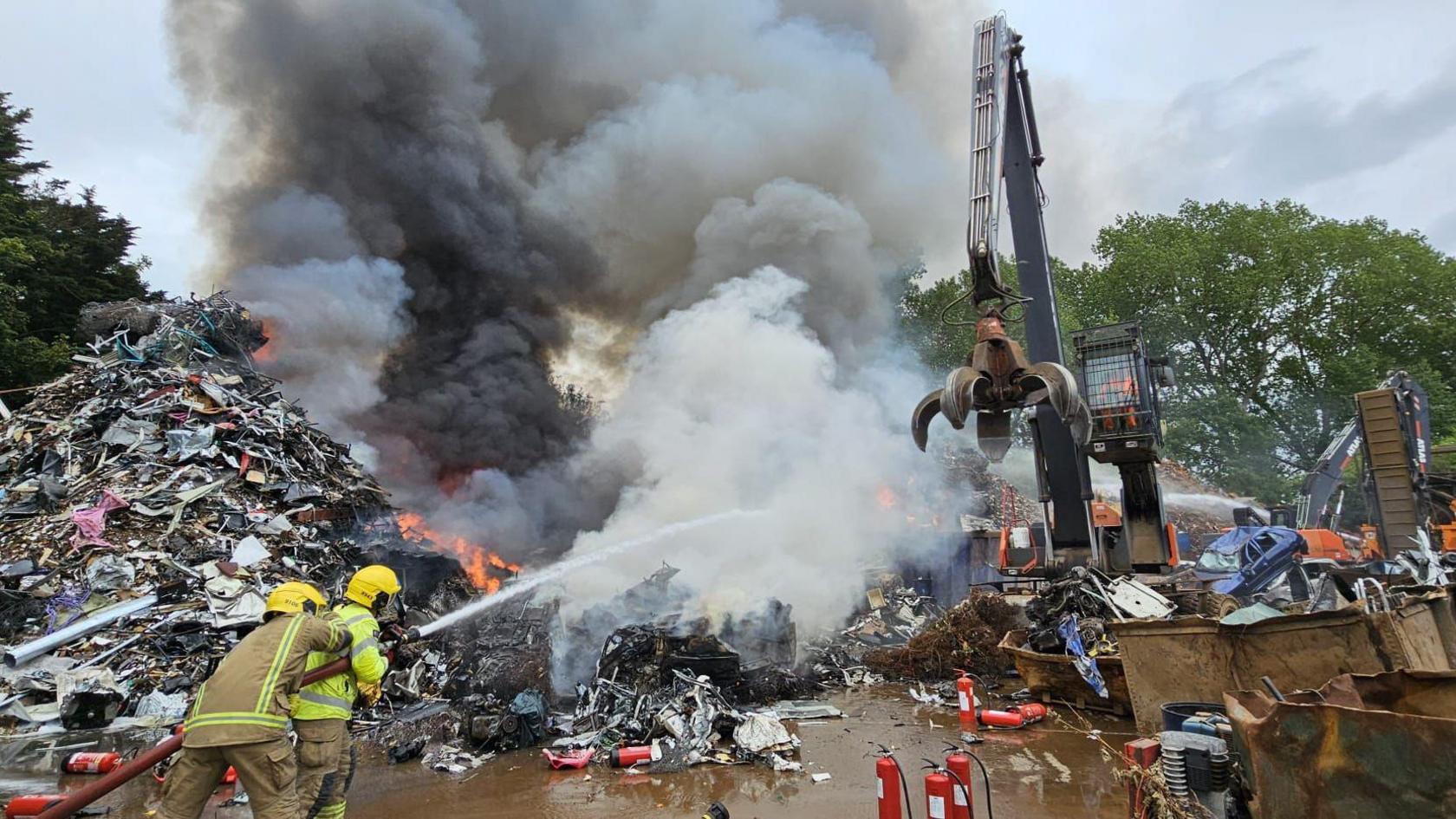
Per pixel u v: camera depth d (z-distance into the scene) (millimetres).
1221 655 6203
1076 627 7984
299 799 4039
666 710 7090
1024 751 6559
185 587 10000
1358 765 3279
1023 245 11664
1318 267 40625
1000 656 10125
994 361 9266
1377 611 6203
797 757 6621
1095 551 10461
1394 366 38594
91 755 6395
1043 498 11047
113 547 10445
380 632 4629
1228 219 42906
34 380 23250
